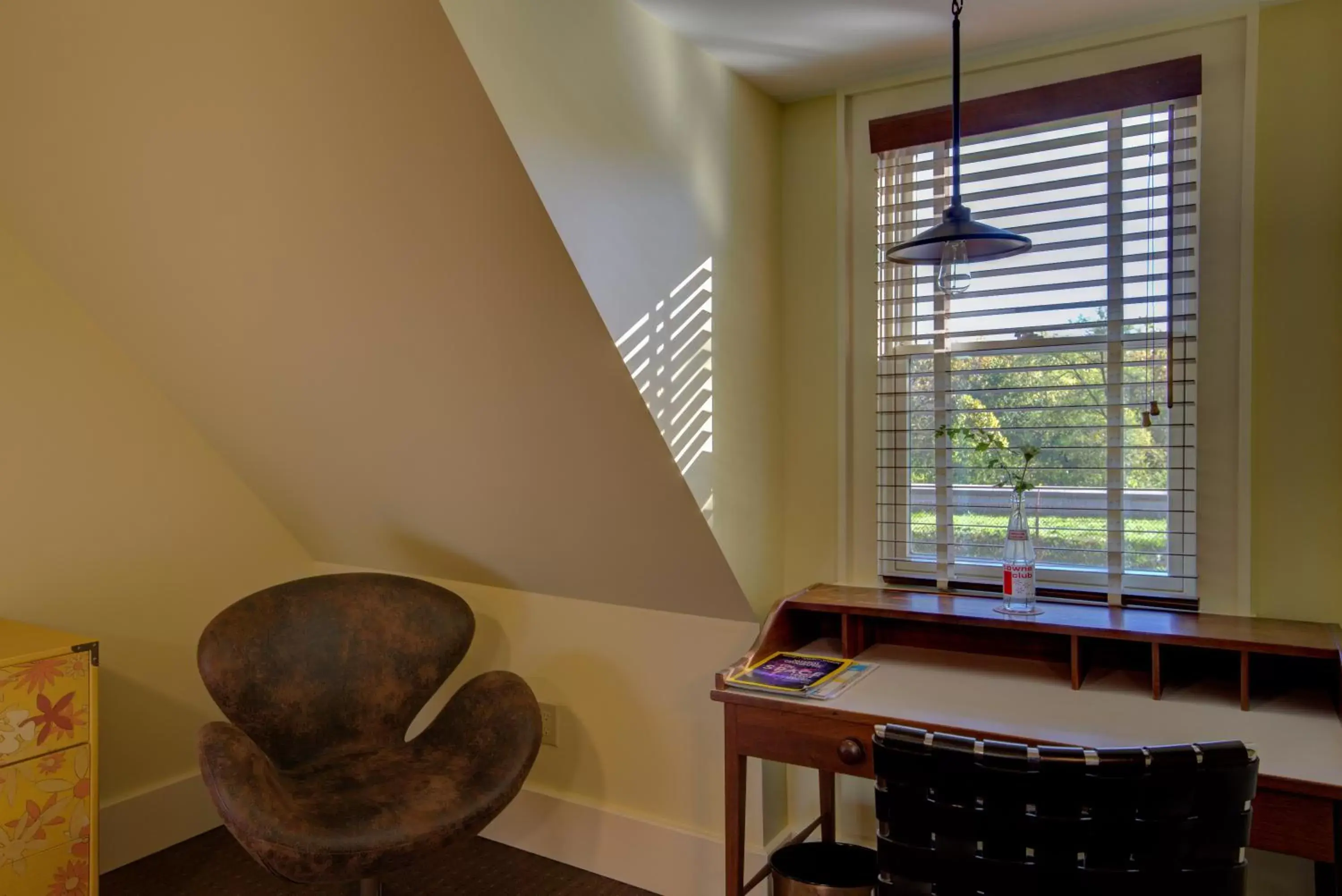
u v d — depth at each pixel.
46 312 2.40
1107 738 1.53
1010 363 2.16
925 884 1.23
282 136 1.59
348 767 2.13
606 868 2.49
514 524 2.32
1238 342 1.91
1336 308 1.82
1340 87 1.81
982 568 2.20
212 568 2.80
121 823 2.56
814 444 2.41
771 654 2.05
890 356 2.31
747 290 2.24
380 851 1.78
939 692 1.79
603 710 2.51
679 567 2.21
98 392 2.51
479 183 1.51
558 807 2.57
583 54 1.61
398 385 2.03
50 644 2.03
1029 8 1.85
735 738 1.82
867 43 2.02
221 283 2.02
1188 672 1.89
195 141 1.69
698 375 2.01
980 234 1.58
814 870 2.01
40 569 2.40
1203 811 1.12
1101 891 1.14
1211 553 1.95
